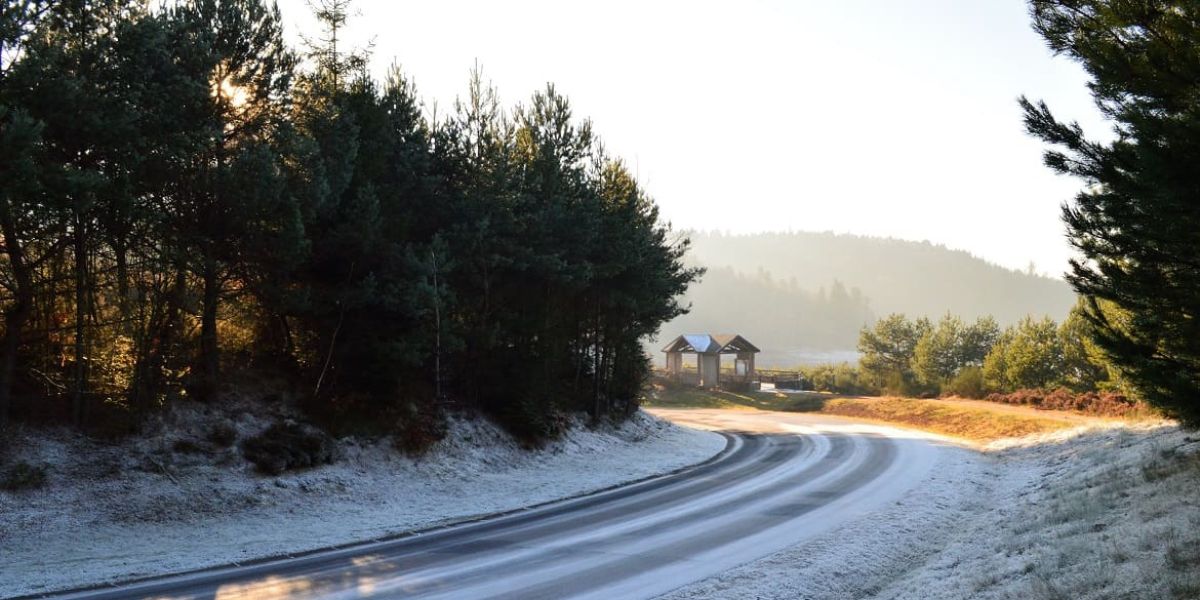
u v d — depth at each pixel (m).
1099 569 9.48
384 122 23.95
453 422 25.77
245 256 19.55
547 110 31.78
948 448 32.12
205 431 19.19
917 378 73.38
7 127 13.29
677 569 12.88
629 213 33.59
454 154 26.95
